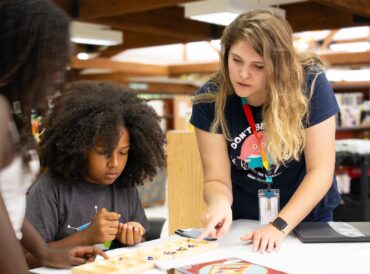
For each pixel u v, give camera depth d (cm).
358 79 587
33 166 97
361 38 707
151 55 846
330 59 740
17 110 90
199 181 256
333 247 129
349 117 684
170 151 262
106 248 148
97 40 487
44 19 86
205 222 139
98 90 173
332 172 147
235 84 140
